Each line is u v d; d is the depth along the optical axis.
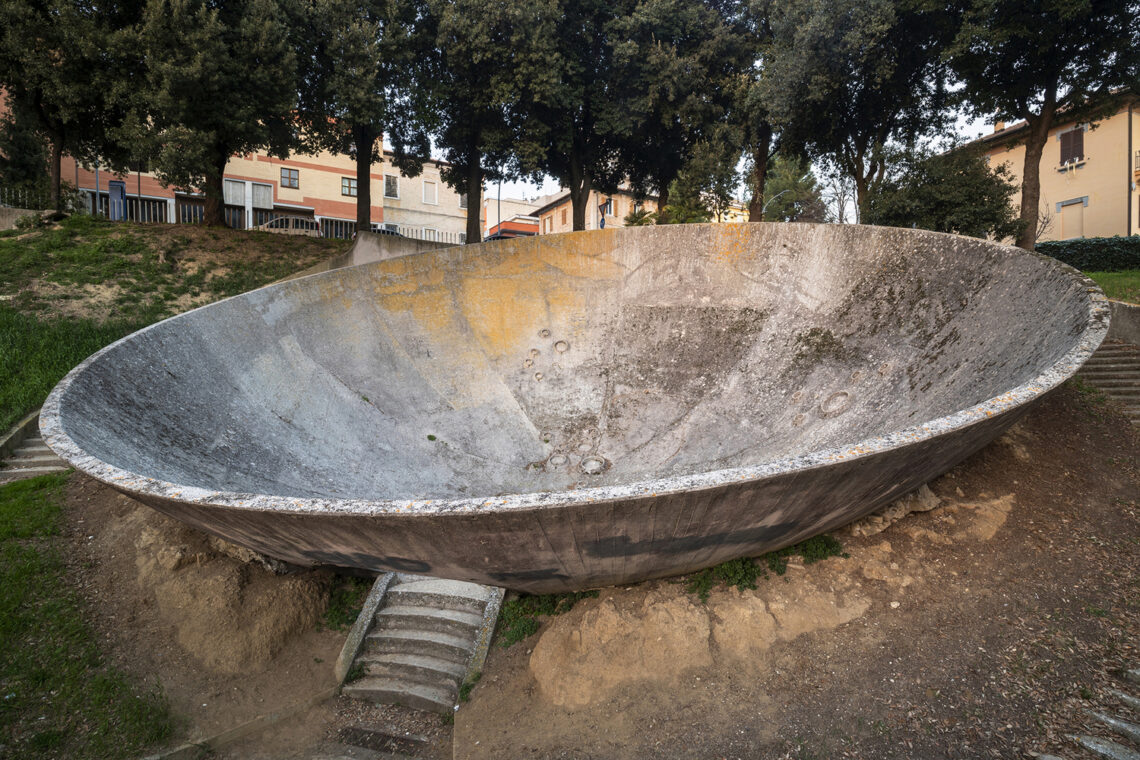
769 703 5.25
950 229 15.56
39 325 13.38
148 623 7.33
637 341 9.99
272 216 37.50
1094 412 8.69
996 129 26.19
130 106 16.86
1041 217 25.00
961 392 6.20
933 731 4.70
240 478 7.01
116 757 5.88
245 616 7.49
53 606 7.23
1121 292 12.77
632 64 18.77
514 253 10.61
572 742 5.47
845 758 4.66
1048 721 4.57
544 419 9.46
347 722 6.93
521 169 22.72
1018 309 6.45
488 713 6.16
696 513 4.66
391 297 10.32
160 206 34.28
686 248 10.23
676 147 22.30
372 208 40.69
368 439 8.81
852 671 5.33
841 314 8.62
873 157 17.14
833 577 6.14
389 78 18.98
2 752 5.61
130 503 9.09
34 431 10.91
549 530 4.70
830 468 4.42
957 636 5.43
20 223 18.52
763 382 8.76
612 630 6.05
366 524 4.69
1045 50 14.02
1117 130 22.59
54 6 15.44
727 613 5.96
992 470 7.38
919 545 6.38
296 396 8.84
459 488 8.38
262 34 16.08
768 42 18.55
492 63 18.20
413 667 7.44
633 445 8.80
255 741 6.56
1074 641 5.18
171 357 7.94
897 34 16.17
